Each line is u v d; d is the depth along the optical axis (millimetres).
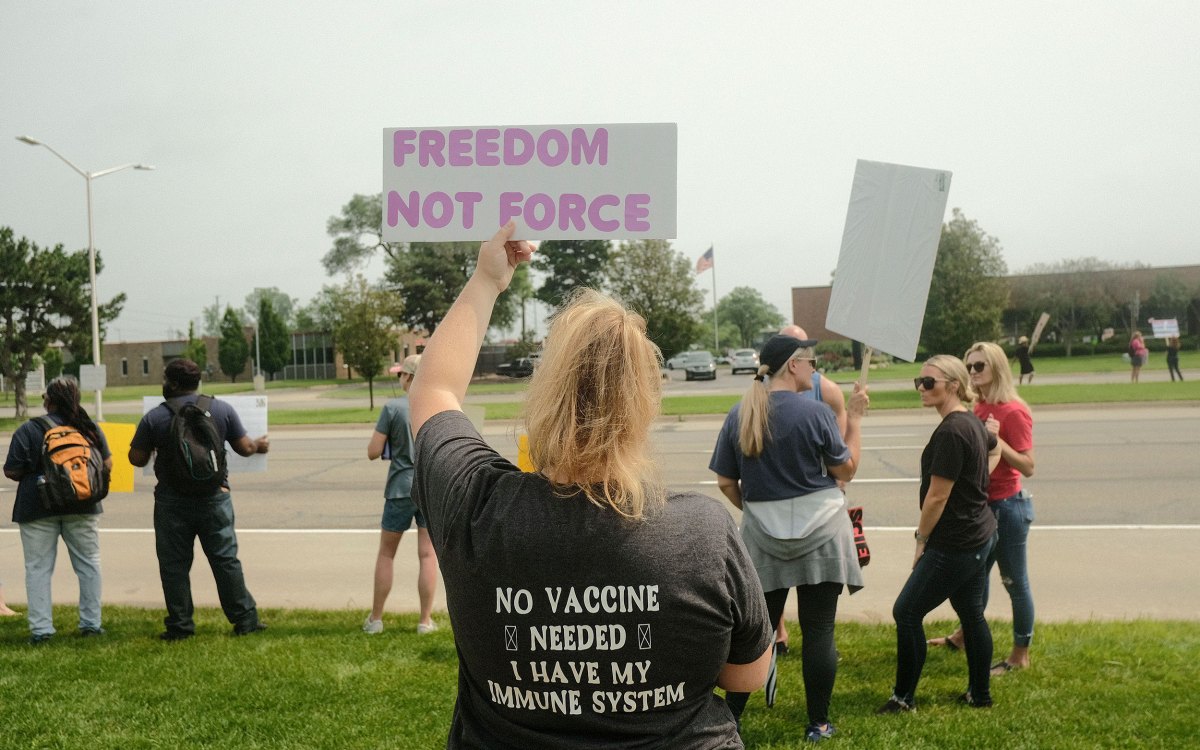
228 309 69938
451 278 60594
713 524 1356
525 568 1300
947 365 3963
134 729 4004
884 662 4785
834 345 53219
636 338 1369
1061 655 4742
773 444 3770
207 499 5379
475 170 1896
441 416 1549
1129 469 11289
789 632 5383
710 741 1345
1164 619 5469
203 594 6699
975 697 4133
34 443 5418
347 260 65375
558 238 1906
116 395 55156
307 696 4359
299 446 17859
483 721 1393
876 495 10008
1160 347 51094
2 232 30969
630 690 1298
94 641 5352
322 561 7582
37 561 5430
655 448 1397
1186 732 3766
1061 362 45344
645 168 1881
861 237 4199
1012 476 4523
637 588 1282
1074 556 7086
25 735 3947
